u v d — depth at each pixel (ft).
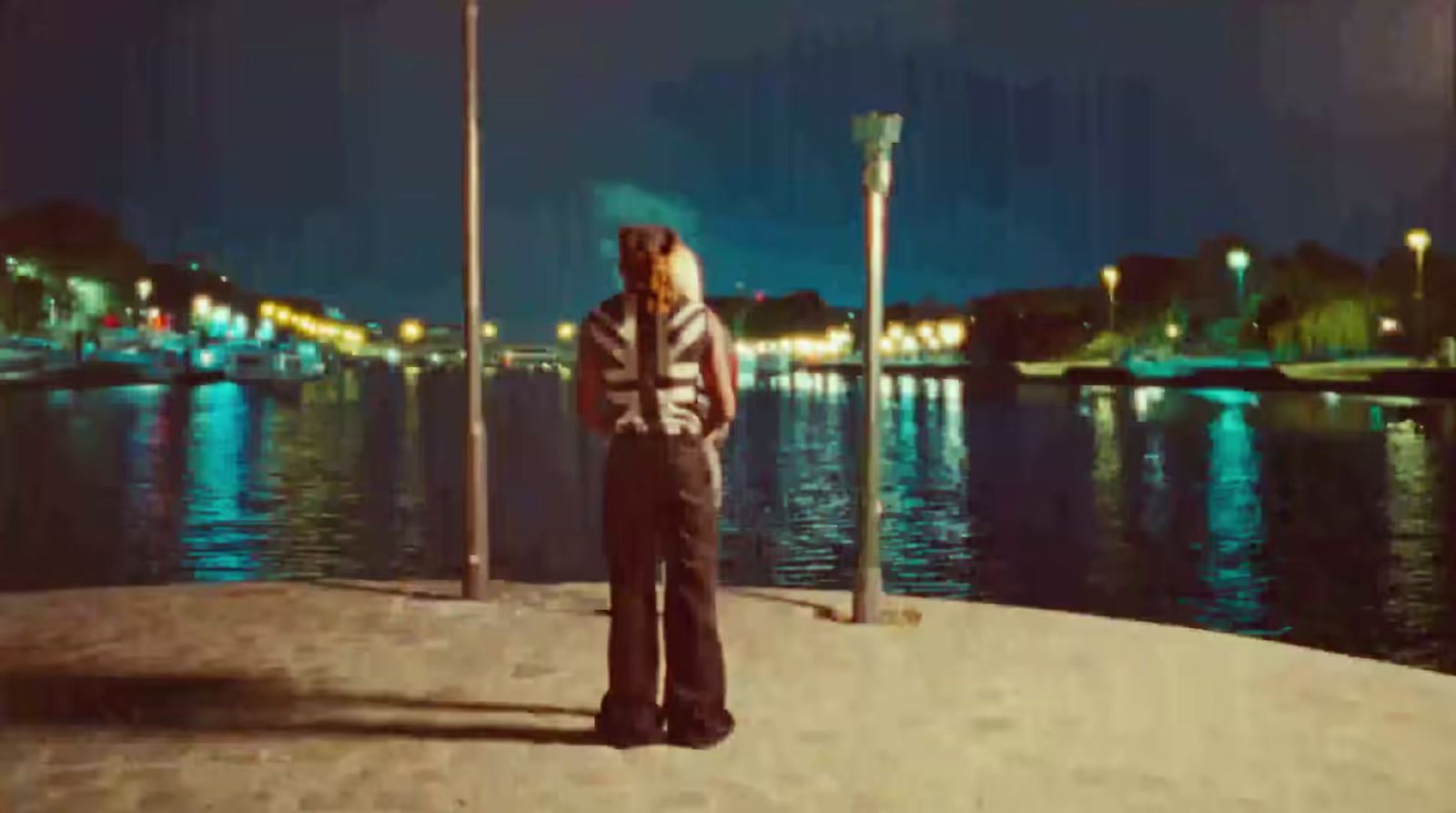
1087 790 18.35
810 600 32.94
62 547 59.16
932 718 21.77
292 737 20.51
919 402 228.22
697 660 19.94
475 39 32.40
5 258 425.69
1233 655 26.61
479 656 26.04
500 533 64.64
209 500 78.74
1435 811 17.75
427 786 18.20
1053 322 494.18
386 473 96.73
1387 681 24.52
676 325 19.60
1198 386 274.98
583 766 19.10
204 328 522.47
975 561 56.59
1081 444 124.98
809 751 19.90
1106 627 29.32
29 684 23.93
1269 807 17.87
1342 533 64.69
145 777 18.56
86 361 304.50
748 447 127.13
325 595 33.32
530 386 350.84
